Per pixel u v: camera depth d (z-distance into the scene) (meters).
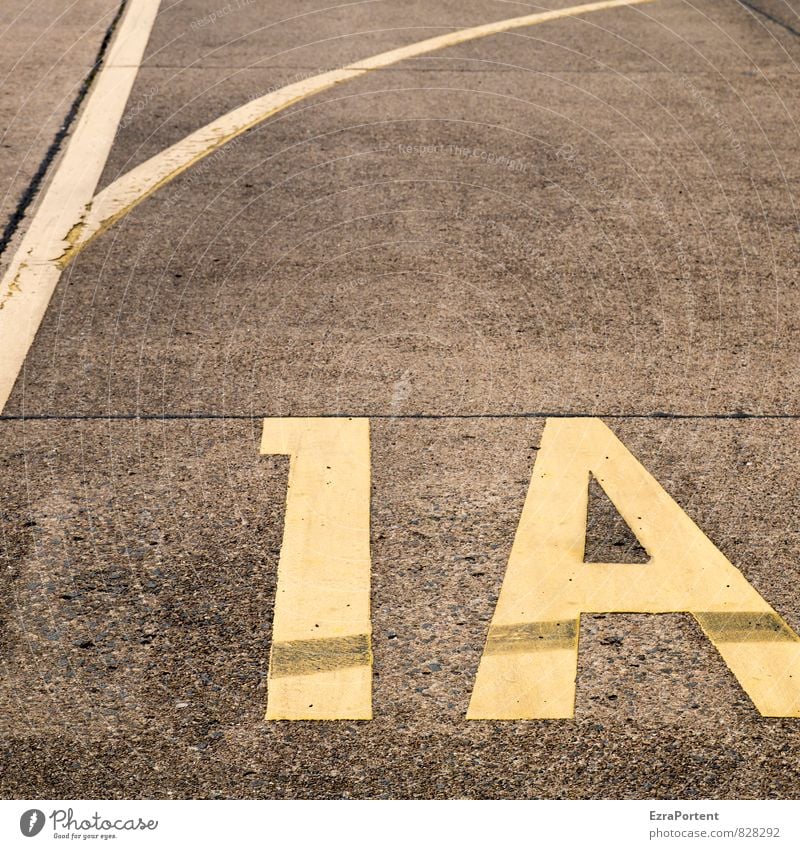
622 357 4.20
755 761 2.50
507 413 3.83
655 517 3.31
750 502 3.38
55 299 4.55
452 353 4.21
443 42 8.02
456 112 6.69
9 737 2.54
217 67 7.43
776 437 3.71
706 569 3.10
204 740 2.54
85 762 2.49
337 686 2.69
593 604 2.96
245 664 2.75
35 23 8.27
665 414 3.84
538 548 3.17
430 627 2.88
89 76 7.21
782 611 2.95
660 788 2.44
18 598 2.94
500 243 5.11
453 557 3.13
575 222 5.32
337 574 3.06
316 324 4.41
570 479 3.48
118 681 2.69
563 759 2.50
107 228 5.19
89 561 3.08
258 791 2.43
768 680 2.72
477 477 3.48
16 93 6.89
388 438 3.68
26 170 5.82
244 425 3.74
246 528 3.23
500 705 2.63
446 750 2.52
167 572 3.05
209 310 4.50
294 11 8.77
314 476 3.47
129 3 8.80
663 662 2.77
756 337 4.36
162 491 3.39
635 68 7.51
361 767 2.48
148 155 6.02
